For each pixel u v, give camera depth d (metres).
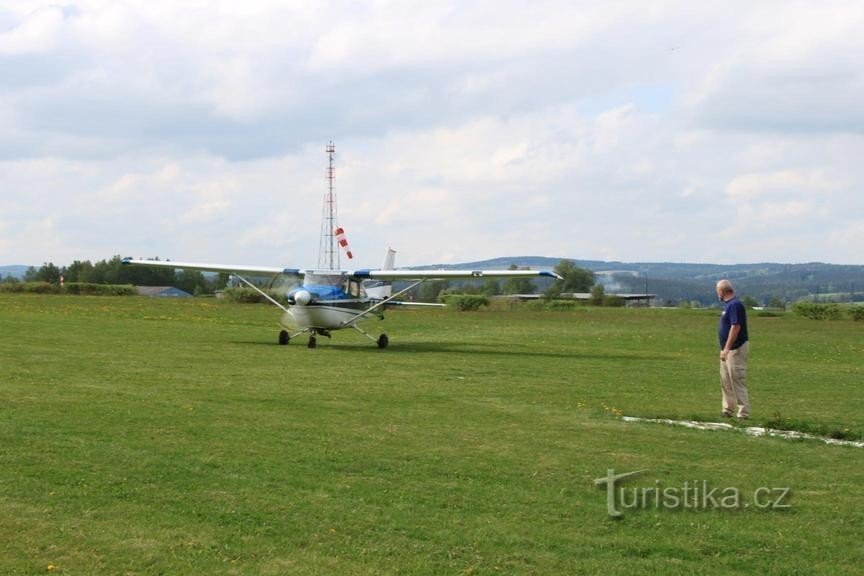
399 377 16.44
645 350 26.66
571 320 45.66
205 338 24.38
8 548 6.20
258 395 13.19
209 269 27.03
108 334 23.86
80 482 7.75
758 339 34.06
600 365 20.42
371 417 11.62
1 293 61.06
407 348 24.69
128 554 6.20
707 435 11.20
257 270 26.44
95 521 6.80
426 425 11.18
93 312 36.12
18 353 17.67
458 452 9.62
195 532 6.68
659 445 10.41
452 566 6.26
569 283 128.75
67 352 18.34
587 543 6.85
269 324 33.16
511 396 14.28
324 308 23.89
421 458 9.25
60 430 9.79
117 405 11.61
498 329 36.19
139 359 17.61
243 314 39.62
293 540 6.62
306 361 18.86
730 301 12.85
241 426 10.54
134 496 7.45
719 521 7.52
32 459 8.41
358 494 7.82
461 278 25.22
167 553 6.25
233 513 7.14
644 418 12.52
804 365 22.39
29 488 7.50
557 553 6.60
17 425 9.92
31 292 64.88
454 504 7.66
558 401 13.90
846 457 10.09
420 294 107.31
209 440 9.65
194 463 8.59
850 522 7.56
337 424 10.98
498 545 6.71
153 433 9.88
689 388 16.28
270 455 9.07
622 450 10.05
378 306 25.88
